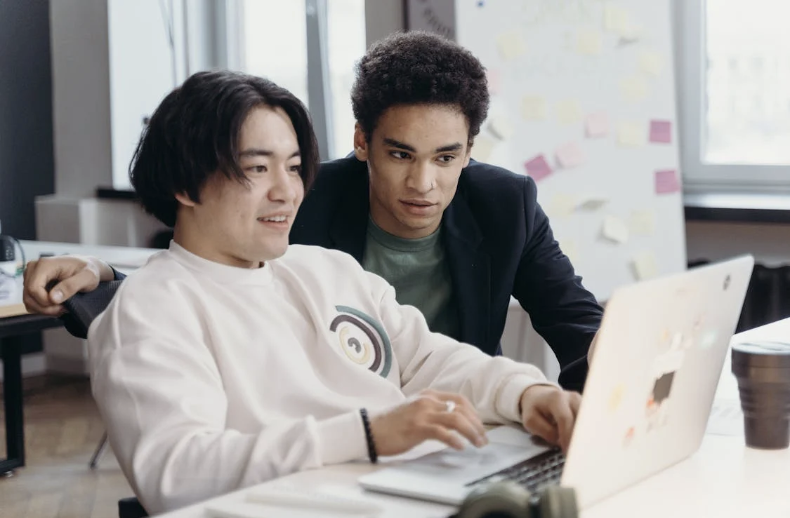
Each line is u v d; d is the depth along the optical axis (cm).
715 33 424
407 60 181
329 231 204
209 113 137
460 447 125
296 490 113
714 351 132
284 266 157
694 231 405
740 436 148
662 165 369
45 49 539
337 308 160
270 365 143
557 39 362
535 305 212
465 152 191
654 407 122
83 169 533
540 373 153
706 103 430
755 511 116
